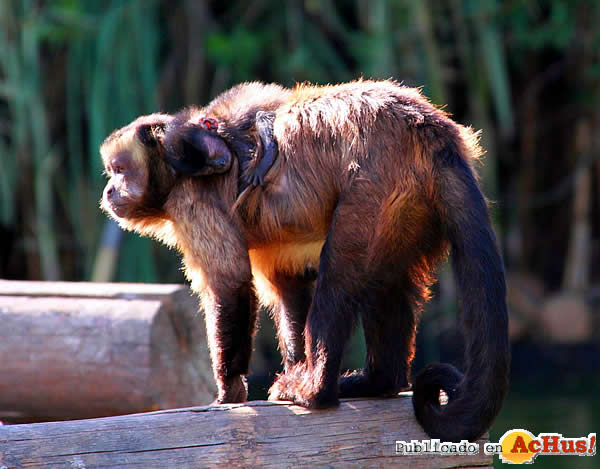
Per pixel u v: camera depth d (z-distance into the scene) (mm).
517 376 28219
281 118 8602
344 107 8328
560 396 24594
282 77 31500
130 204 9375
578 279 34531
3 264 35562
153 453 7445
